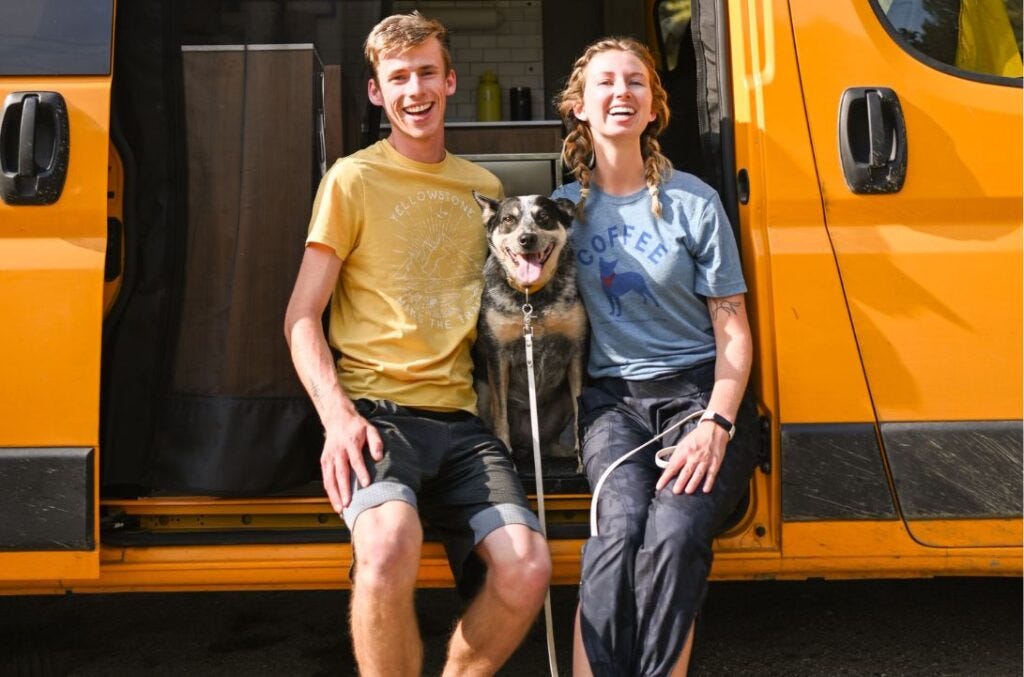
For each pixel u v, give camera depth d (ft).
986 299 7.91
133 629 10.23
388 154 8.13
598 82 7.95
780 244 7.97
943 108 8.02
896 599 10.85
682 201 7.91
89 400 7.55
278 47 7.95
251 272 7.85
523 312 8.30
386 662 6.70
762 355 8.01
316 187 8.07
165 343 7.87
